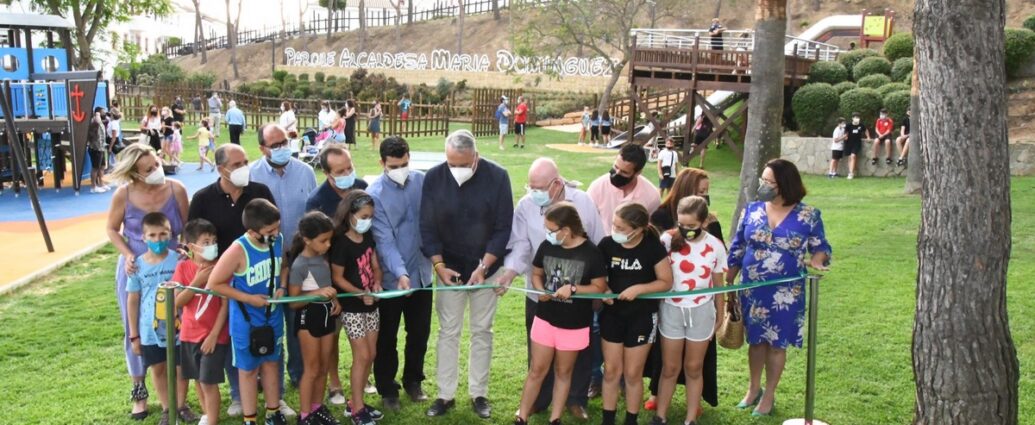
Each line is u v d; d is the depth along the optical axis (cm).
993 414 468
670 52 2211
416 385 606
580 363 567
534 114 3703
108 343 746
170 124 2092
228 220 546
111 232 552
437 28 6588
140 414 571
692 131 2373
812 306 532
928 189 473
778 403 595
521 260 566
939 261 469
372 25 7444
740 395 615
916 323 487
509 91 3434
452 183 562
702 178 572
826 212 1414
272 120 3666
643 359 533
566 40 3534
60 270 1041
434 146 2759
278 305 527
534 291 524
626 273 521
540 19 3506
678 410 586
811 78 2288
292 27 8025
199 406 588
